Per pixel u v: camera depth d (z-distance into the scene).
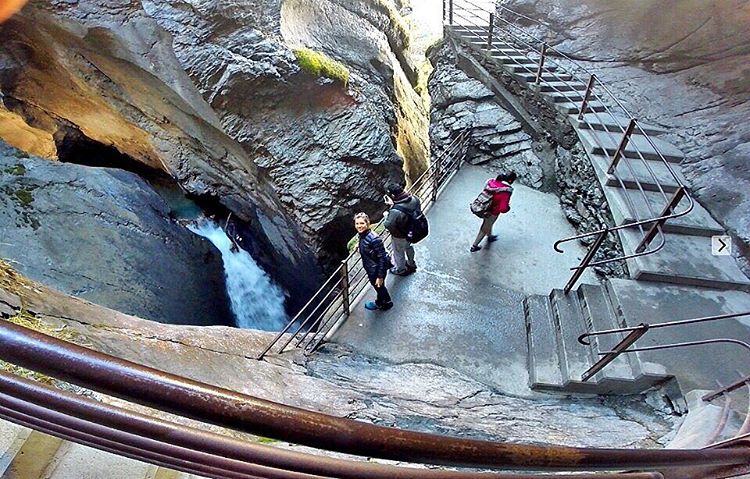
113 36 11.54
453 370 5.84
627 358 5.38
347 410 4.42
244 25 11.28
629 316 5.79
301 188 11.96
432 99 11.98
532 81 9.73
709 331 5.58
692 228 6.83
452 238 7.91
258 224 14.23
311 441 1.05
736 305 5.98
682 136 8.52
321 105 12.16
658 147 8.20
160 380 0.97
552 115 9.32
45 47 12.65
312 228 11.96
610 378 5.17
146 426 1.35
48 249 9.14
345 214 12.13
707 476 2.87
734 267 6.37
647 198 7.23
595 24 11.34
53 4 11.17
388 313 6.57
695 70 9.73
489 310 6.66
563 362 5.68
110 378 0.94
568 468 1.58
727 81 9.14
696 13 10.10
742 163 7.45
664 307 5.92
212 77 11.19
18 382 1.36
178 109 12.80
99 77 13.09
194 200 14.98
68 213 10.14
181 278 11.18
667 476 2.82
